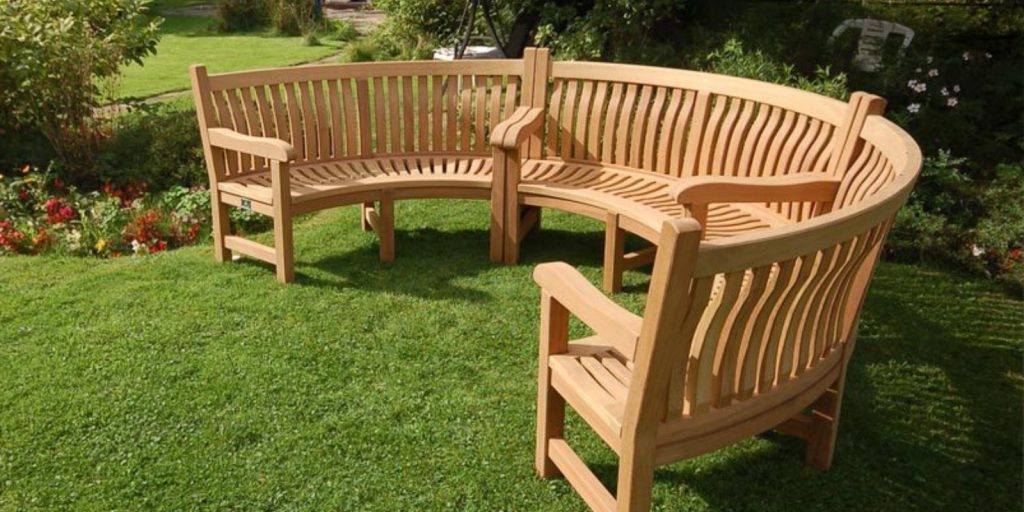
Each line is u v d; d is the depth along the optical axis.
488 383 3.33
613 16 7.57
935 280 4.53
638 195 4.33
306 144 4.79
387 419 3.05
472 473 2.76
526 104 4.93
